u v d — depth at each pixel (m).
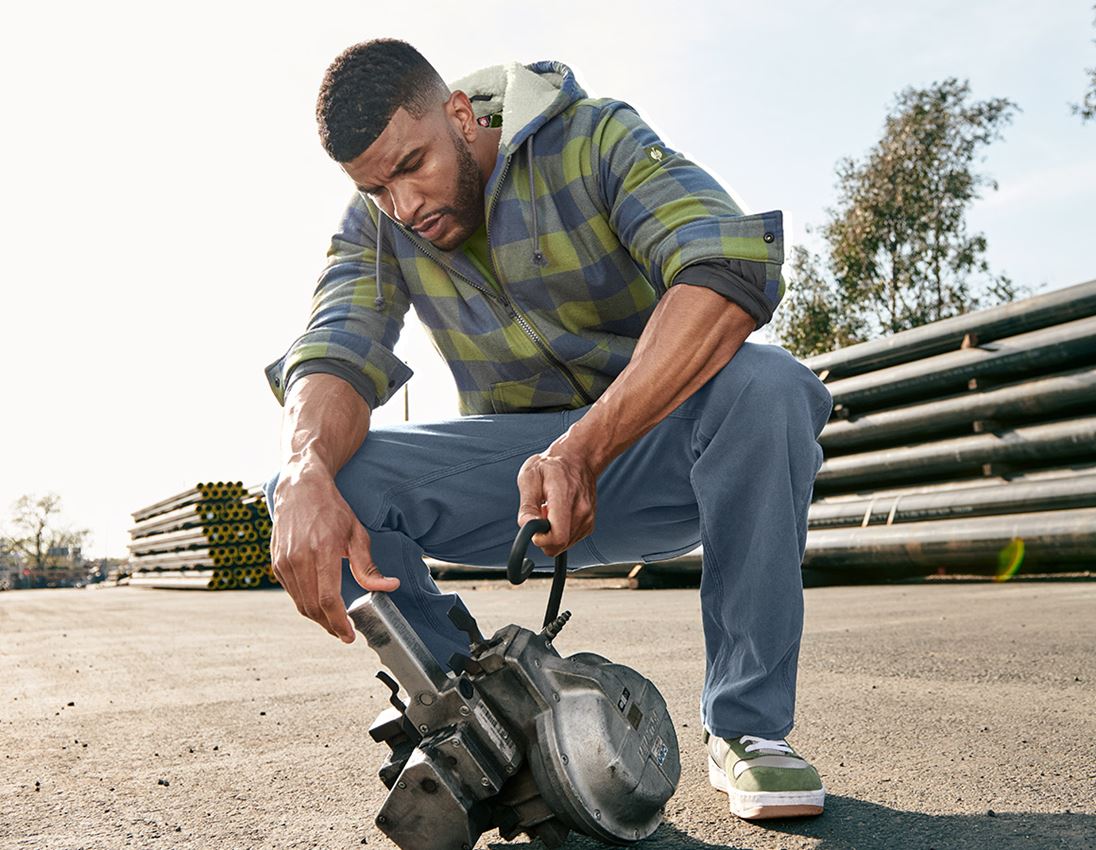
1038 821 1.45
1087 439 6.91
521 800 1.34
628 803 1.31
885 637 4.04
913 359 8.46
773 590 1.58
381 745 2.30
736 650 1.63
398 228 1.88
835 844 1.40
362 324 1.88
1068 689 2.62
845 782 1.75
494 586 12.83
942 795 1.62
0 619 9.38
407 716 1.31
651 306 1.86
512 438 1.86
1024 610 4.95
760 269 1.52
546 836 1.36
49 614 10.31
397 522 1.84
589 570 11.76
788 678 1.62
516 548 1.30
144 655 4.89
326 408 1.74
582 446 1.47
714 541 1.62
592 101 1.77
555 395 1.90
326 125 1.64
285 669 3.99
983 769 1.78
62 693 3.50
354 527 1.53
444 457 1.84
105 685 3.69
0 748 2.45
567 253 1.77
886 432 8.41
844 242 20.17
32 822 1.72
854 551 8.09
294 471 1.60
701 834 1.49
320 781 1.96
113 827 1.67
